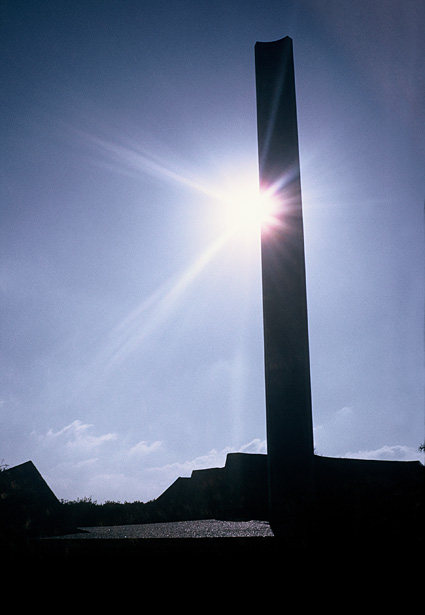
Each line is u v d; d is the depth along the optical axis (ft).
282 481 52.19
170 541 35.73
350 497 44.75
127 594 35.09
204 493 85.05
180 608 34.30
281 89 64.85
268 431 54.54
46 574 36.47
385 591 34.40
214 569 34.99
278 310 57.31
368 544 35.68
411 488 42.96
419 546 35.42
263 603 34.24
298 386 54.54
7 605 36.14
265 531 40.65
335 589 34.45
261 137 64.13
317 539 36.32
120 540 36.11
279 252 59.36
